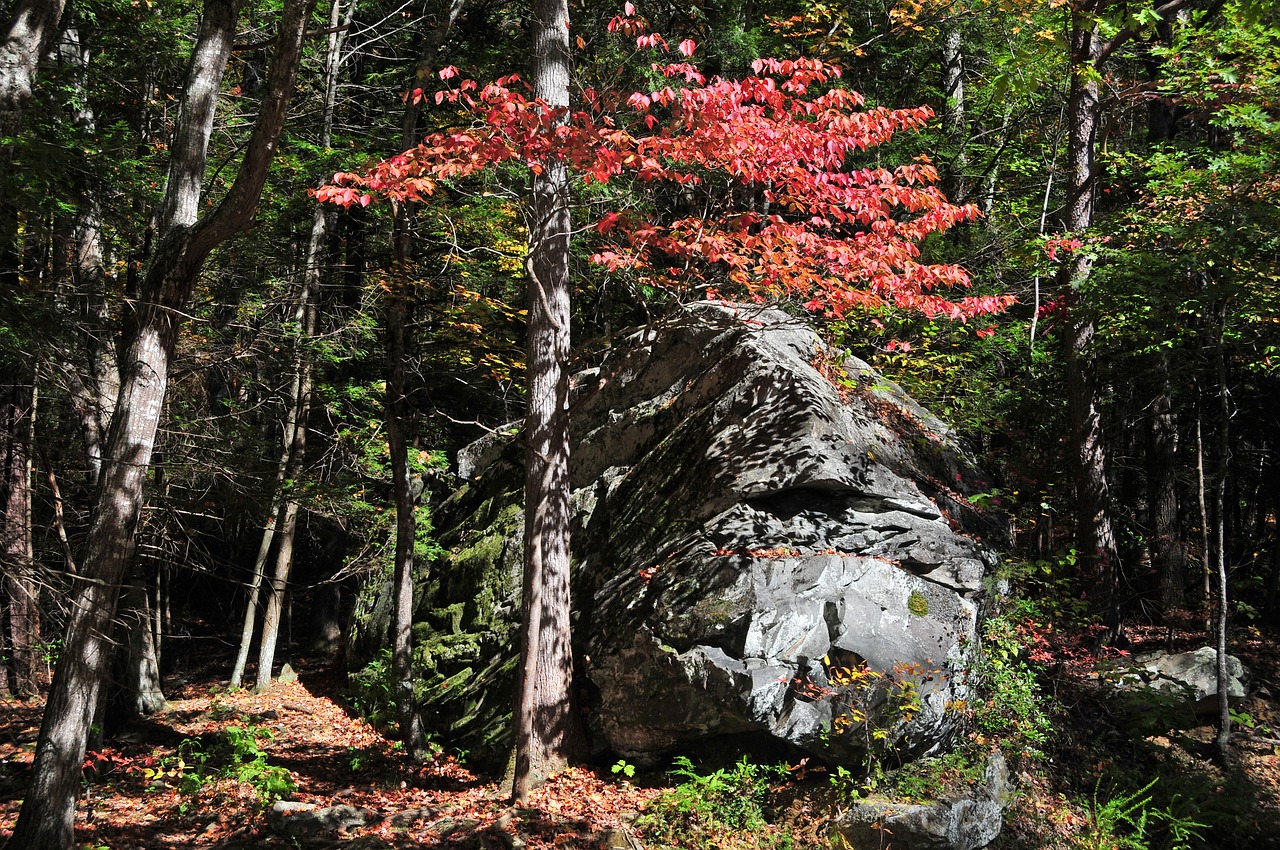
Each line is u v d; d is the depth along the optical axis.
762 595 8.98
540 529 10.11
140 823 8.99
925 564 9.74
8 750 11.95
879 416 11.41
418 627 14.33
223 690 16.16
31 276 10.77
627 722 9.75
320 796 9.91
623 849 8.12
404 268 12.11
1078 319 12.61
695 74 8.38
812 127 8.66
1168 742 11.15
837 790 8.59
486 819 8.90
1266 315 11.70
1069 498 14.77
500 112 8.03
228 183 13.99
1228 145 14.33
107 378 12.44
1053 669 11.54
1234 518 21.17
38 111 10.05
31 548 13.08
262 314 13.82
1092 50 13.67
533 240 10.62
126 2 12.77
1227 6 12.23
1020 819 9.11
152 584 17.16
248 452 13.09
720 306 12.12
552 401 10.48
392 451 11.85
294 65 7.53
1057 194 18.19
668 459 11.47
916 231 8.98
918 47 18.81
